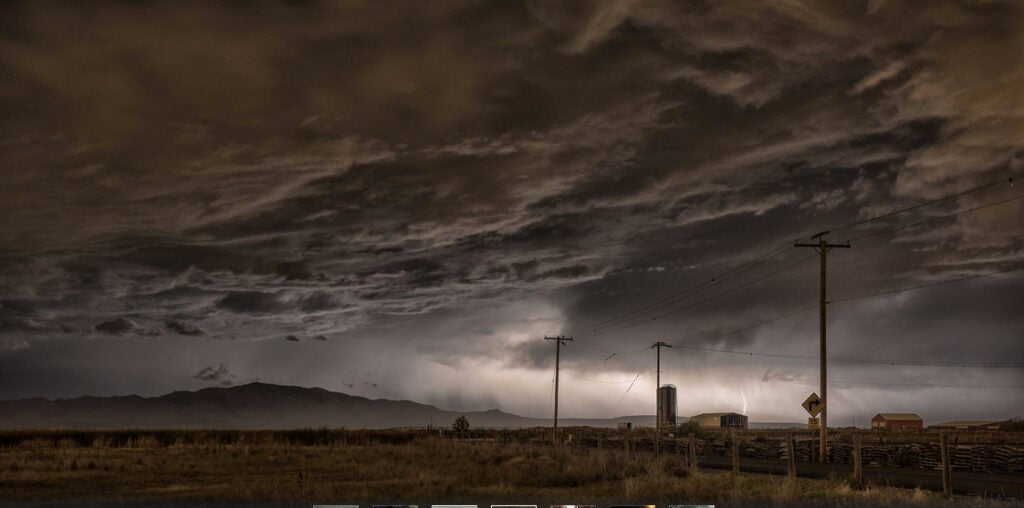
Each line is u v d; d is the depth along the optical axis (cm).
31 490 3019
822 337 5150
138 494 2798
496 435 12381
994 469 4078
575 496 2623
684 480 3056
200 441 7488
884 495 2550
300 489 2800
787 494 2545
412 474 3472
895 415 15900
